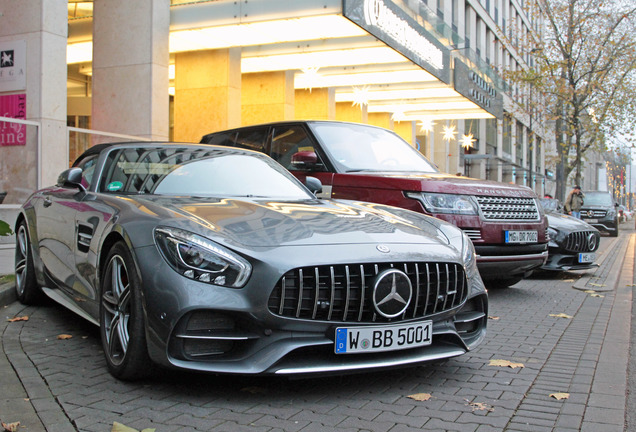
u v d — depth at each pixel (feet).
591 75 76.28
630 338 15.26
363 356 10.06
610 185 307.37
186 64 48.55
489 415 9.47
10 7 32.83
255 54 48.39
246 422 8.89
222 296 9.27
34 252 16.02
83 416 8.93
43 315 15.76
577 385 11.10
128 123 40.96
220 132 24.52
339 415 9.29
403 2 46.65
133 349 9.87
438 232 12.28
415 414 9.44
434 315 10.64
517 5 146.00
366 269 10.00
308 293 9.64
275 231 10.26
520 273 22.13
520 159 153.99
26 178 31.40
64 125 33.37
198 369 9.21
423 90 60.18
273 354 9.34
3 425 8.44
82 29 45.16
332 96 61.46
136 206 11.19
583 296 22.34
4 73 33.01
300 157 19.89
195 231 9.78
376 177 18.90
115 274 10.73
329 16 37.93
